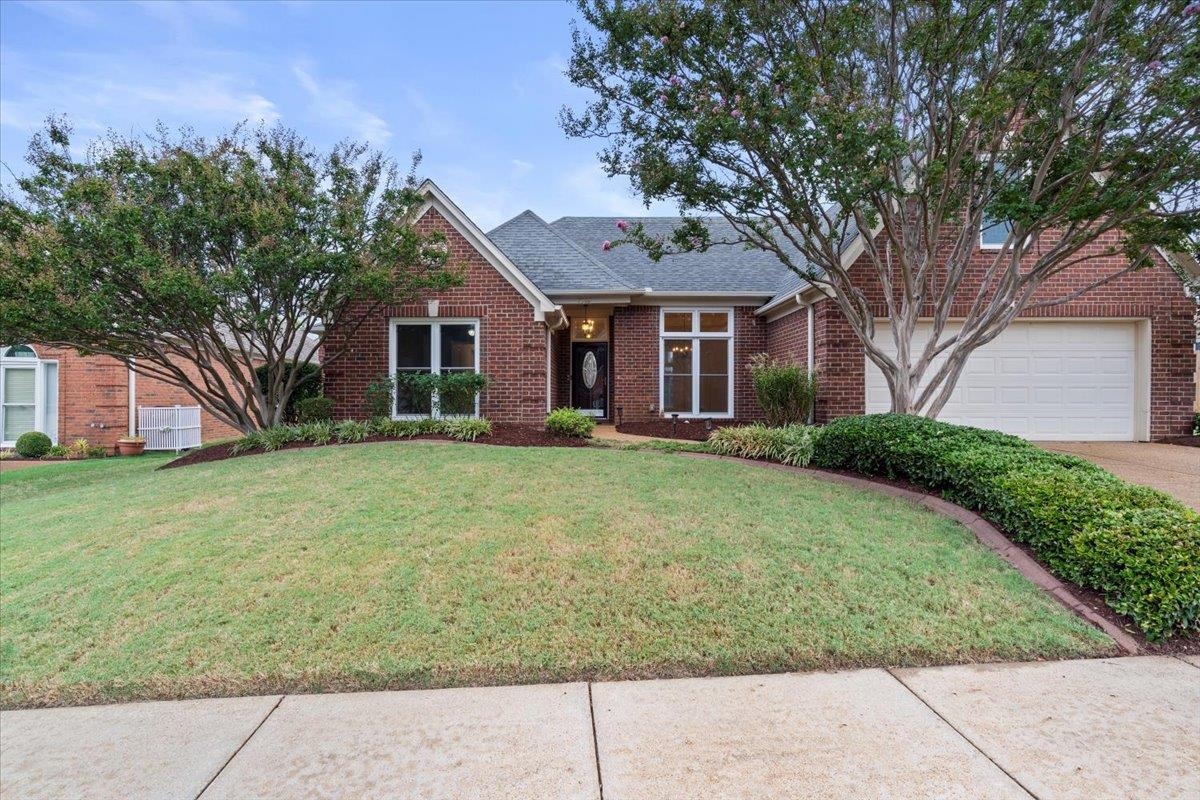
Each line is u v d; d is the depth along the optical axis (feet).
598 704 9.61
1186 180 21.95
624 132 25.31
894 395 27.48
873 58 24.56
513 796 7.49
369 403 36.35
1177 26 20.25
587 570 13.83
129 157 27.17
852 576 13.51
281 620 12.02
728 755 8.23
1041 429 36.63
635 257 48.83
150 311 28.32
